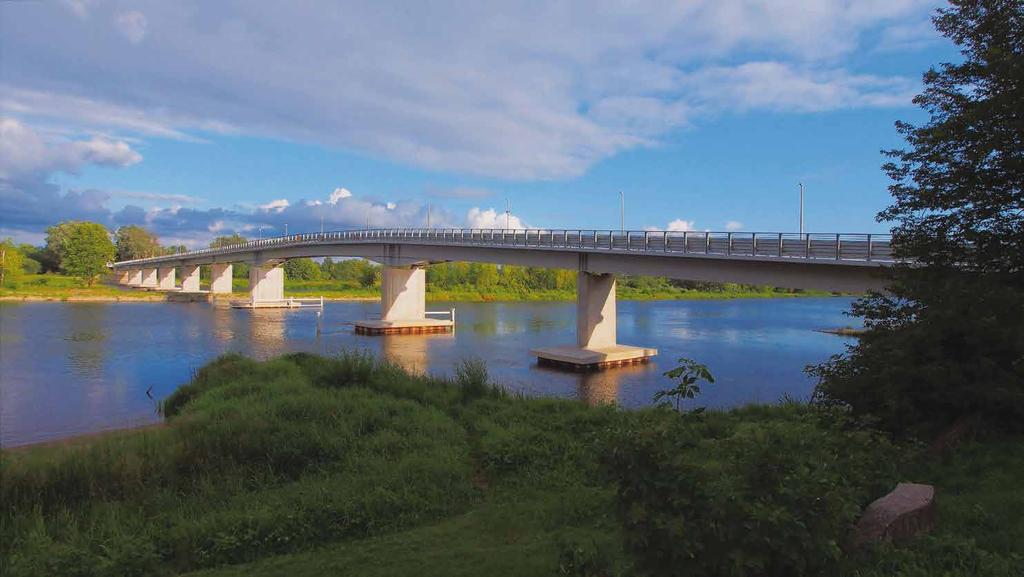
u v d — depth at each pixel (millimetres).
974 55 13617
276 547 9258
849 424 11797
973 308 11750
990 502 8008
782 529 5223
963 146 13188
